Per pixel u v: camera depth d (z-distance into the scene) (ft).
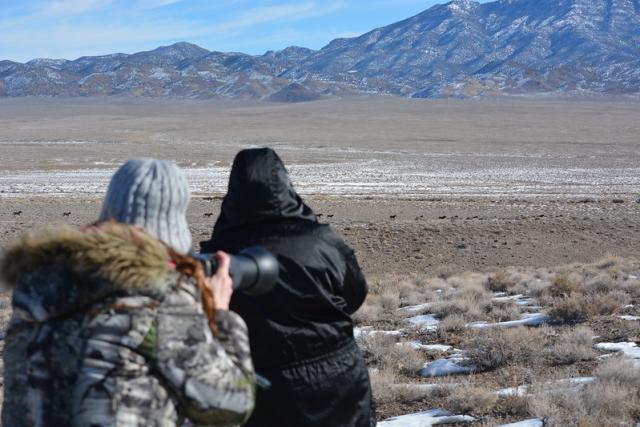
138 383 7.63
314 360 12.51
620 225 106.11
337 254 12.80
